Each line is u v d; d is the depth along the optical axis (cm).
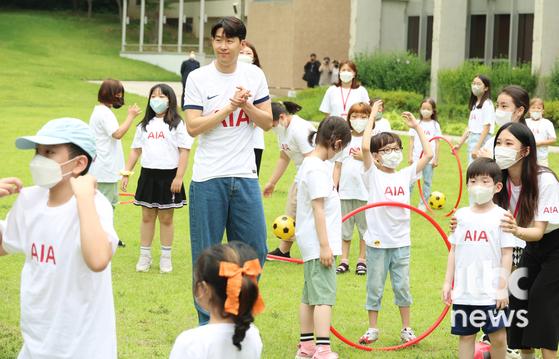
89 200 448
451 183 1747
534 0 3105
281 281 989
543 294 642
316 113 3169
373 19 3628
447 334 808
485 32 3284
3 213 1312
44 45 5741
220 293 437
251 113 704
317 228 692
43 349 461
